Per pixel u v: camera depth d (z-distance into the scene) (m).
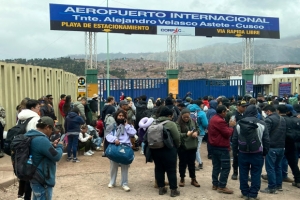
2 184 6.80
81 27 14.42
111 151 6.73
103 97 15.38
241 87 18.19
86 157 10.14
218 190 7.04
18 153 4.45
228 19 16.84
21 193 5.74
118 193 6.82
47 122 4.69
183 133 7.20
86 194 6.71
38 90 12.98
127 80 15.91
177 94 16.58
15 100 10.72
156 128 6.41
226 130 6.85
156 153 6.57
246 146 6.37
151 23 15.48
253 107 6.62
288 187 7.68
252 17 17.33
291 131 7.42
